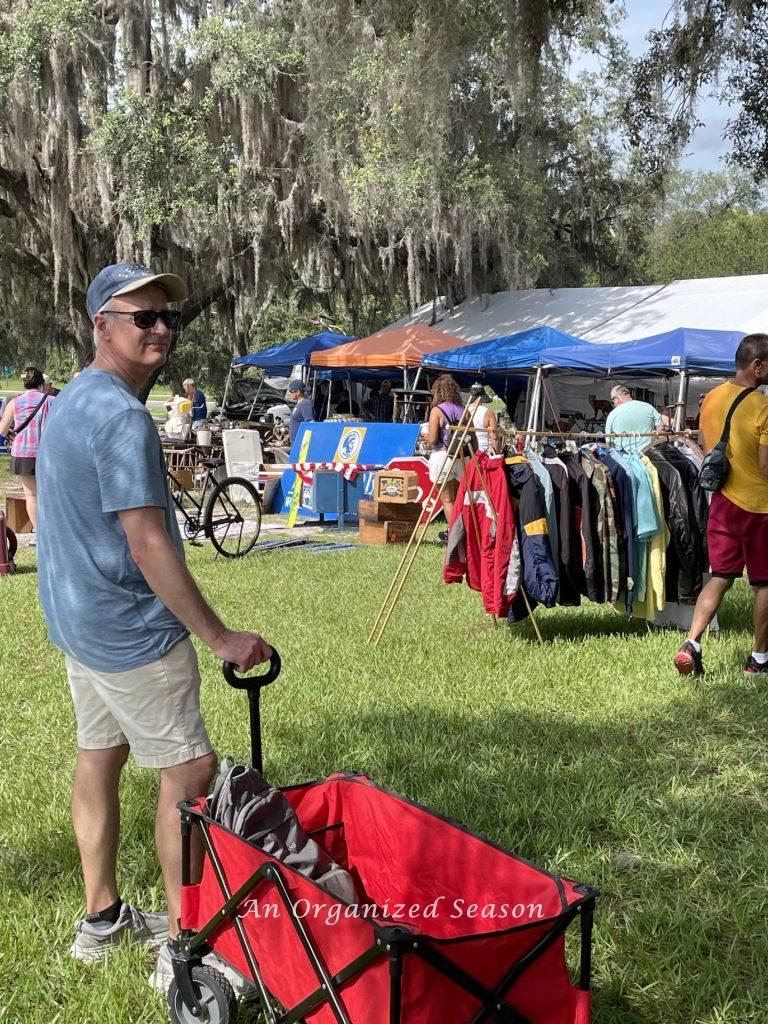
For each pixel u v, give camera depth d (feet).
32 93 65.46
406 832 9.25
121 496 8.77
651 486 22.95
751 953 10.29
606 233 88.53
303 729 16.84
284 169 73.92
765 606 19.92
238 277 78.64
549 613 26.99
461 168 67.87
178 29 68.74
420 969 6.95
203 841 8.93
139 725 9.26
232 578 32.42
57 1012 9.23
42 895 11.44
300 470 45.62
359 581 31.78
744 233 137.90
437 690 19.35
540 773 14.79
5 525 34.32
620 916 10.91
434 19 33.55
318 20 40.09
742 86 38.40
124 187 68.28
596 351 50.88
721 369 47.39
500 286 80.23
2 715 18.21
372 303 95.25
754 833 12.94
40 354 96.27
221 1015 8.56
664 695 19.04
